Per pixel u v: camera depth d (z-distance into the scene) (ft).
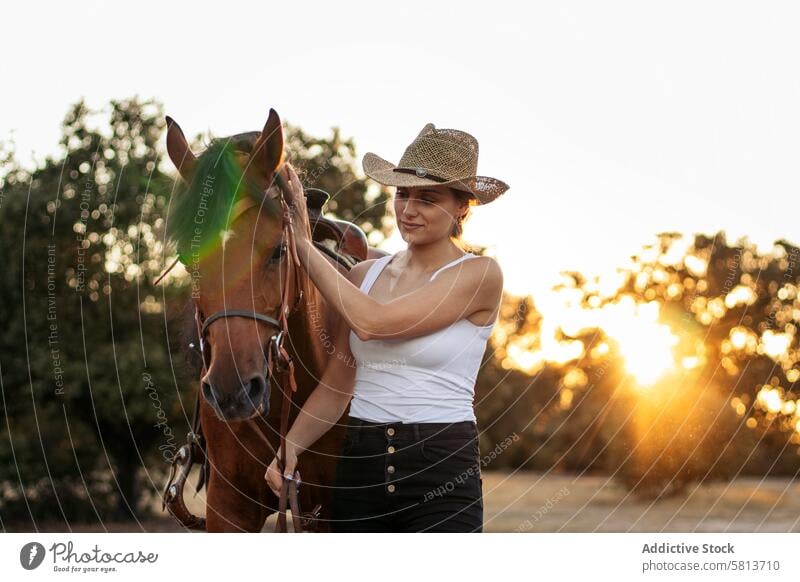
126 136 49.39
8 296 49.39
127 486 53.16
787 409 34.37
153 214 46.26
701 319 40.19
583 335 30.45
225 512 11.48
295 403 11.43
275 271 10.03
